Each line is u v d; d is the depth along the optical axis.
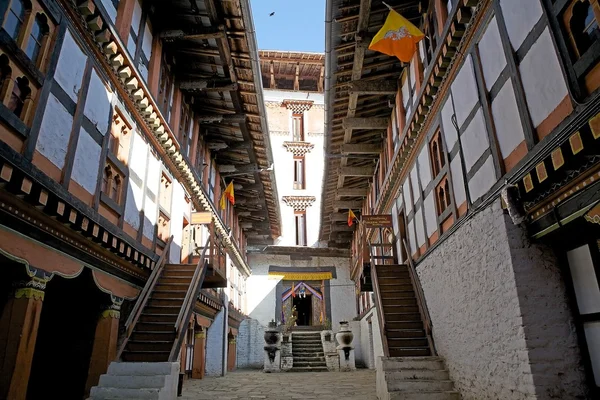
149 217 9.41
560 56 4.69
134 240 8.33
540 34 5.06
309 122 26.69
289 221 24.66
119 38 7.34
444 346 8.47
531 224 5.68
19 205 5.08
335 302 22.36
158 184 9.99
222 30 9.63
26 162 5.07
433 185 9.23
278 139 26.11
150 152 9.56
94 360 7.47
